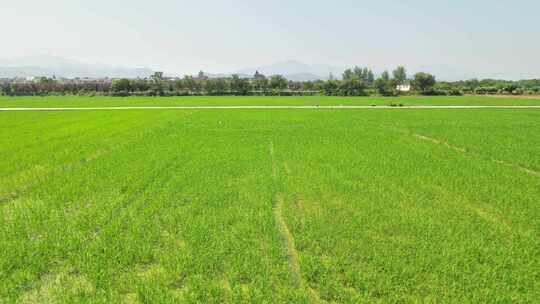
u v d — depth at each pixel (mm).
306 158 13234
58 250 5754
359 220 6969
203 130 21078
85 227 6695
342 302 4469
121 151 14438
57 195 8672
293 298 4469
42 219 7164
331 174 10820
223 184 9617
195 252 5656
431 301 4426
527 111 34844
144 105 45594
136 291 4629
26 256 5555
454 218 7191
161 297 4488
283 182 9875
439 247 5824
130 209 7680
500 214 7594
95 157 13570
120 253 5617
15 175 10836
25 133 19953
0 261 5352
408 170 11398
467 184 9766
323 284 4820
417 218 7172
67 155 13891
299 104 47750
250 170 11273
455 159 13156
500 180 10266
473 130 21281
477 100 59000
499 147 15734
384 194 8812
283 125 23672
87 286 4828
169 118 28094
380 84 90188
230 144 16297
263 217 7168
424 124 24250
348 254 5574
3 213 7582
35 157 13500
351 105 45281
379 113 32844
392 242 6000
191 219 7051
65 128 22141
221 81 94688
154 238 6156
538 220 7191
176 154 13820
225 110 36312
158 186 9438
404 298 4457
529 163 12547
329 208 7797
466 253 5629
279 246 5918
